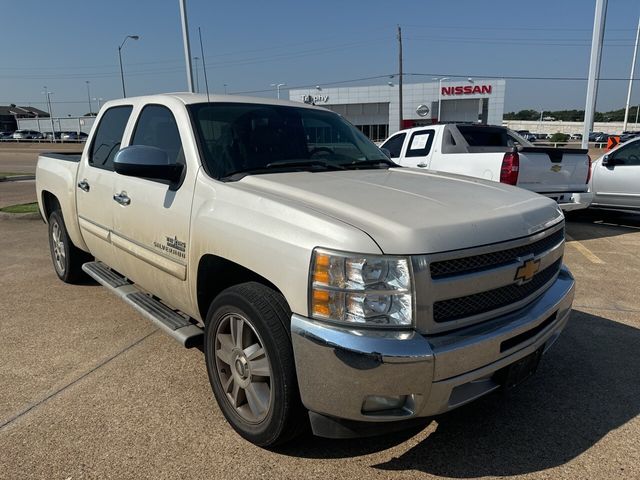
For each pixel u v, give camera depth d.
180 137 3.25
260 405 2.60
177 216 3.05
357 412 2.18
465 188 2.95
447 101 56.72
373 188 2.78
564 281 3.01
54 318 4.44
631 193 8.62
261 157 3.29
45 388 3.26
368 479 2.44
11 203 11.26
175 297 3.28
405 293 2.11
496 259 2.37
